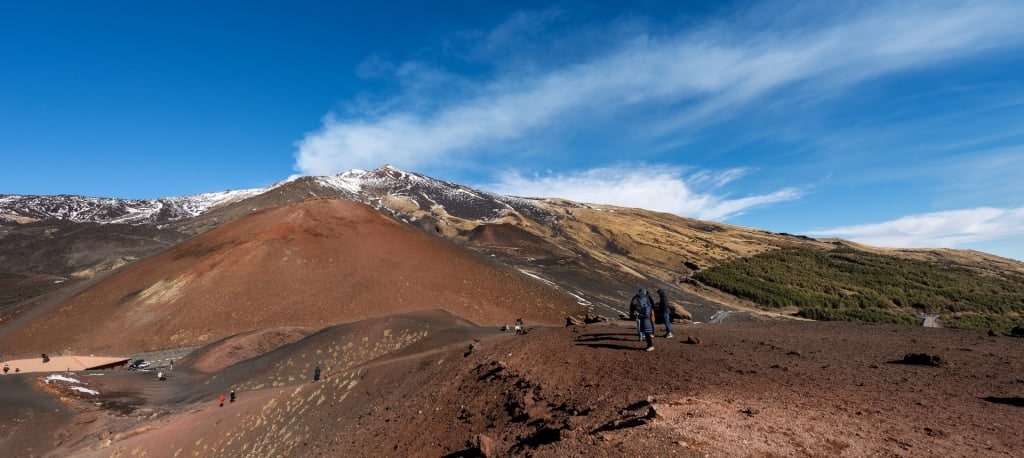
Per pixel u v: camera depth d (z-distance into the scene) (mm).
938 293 119312
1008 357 14867
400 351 39062
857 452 7676
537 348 19516
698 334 20875
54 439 35812
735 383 12031
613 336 20266
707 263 158125
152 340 61781
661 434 8250
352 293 74562
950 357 15086
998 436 8336
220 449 26938
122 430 36688
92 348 60438
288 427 25609
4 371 49844
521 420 12906
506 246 144500
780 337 19734
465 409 16203
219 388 45000
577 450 8383
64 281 131250
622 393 12266
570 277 111125
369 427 19953
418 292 76750
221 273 76250
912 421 9141
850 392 11188
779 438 8109
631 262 157500
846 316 105500
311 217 95250
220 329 64250
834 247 194500
